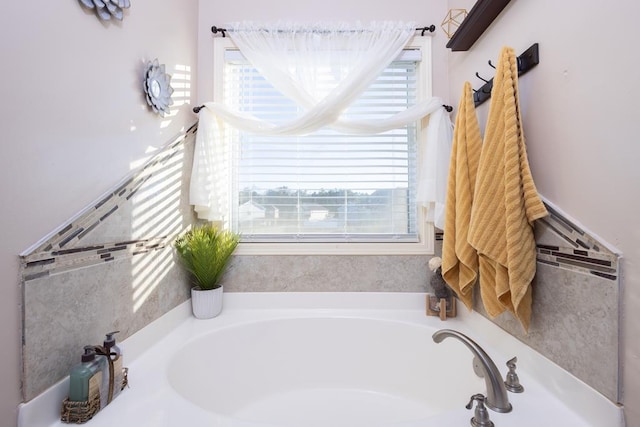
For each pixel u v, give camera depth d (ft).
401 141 5.87
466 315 4.95
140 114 3.92
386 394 4.87
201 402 4.18
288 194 5.85
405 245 5.58
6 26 2.29
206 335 4.49
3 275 2.26
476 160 4.07
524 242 3.19
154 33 4.25
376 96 5.82
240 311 5.43
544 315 3.22
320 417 4.51
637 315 2.31
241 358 4.81
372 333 5.10
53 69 2.68
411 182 5.85
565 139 2.93
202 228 5.34
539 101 3.28
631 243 2.34
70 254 2.83
